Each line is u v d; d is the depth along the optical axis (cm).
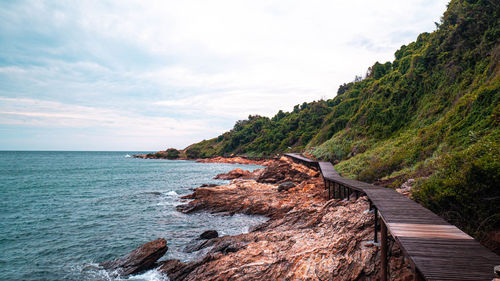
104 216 2423
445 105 3184
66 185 4462
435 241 688
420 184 1465
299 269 955
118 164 10819
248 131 15512
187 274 1205
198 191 2909
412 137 3084
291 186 3052
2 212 2580
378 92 5397
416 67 4366
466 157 1271
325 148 5428
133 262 1355
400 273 853
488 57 2781
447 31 3969
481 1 3225
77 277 1302
